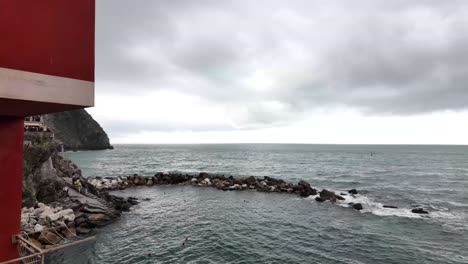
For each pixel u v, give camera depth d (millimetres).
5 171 5785
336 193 38219
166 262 16375
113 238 20125
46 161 26750
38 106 4789
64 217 20672
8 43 4113
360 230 22578
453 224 24359
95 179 46875
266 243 19531
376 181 51188
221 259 16828
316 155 141625
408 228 23156
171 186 44594
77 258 16703
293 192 38438
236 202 33031
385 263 16469
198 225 23703
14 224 5918
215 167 80812
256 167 80062
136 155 138250
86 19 4953
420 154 152875
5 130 5805
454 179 54219
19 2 4250
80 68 4801
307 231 22250
